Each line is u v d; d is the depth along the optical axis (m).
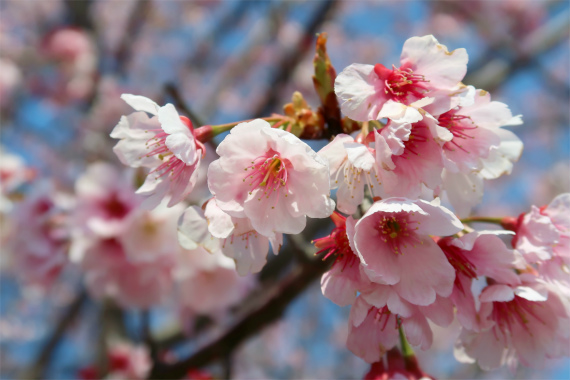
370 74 0.37
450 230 0.36
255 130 0.36
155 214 0.49
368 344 0.37
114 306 0.67
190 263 0.50
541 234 0.38
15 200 0.56
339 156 0.37
